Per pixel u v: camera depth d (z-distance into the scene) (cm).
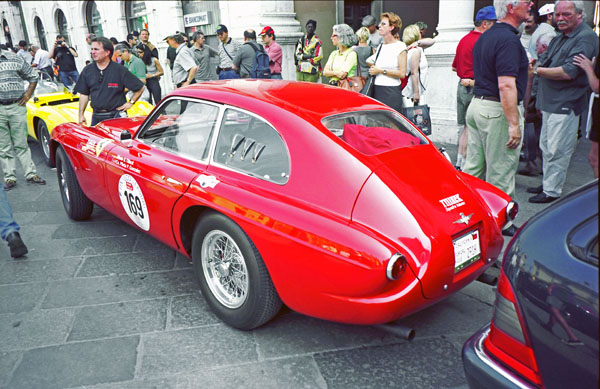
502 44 365
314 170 238
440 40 726
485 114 397
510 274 154
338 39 644
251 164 265
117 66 540
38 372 245
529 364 149
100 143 382
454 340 270
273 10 1000
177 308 307
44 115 652
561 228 146
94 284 341
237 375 241
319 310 233
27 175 597
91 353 260
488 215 260
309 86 323
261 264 251
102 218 477
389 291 214
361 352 260
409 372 243
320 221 224
